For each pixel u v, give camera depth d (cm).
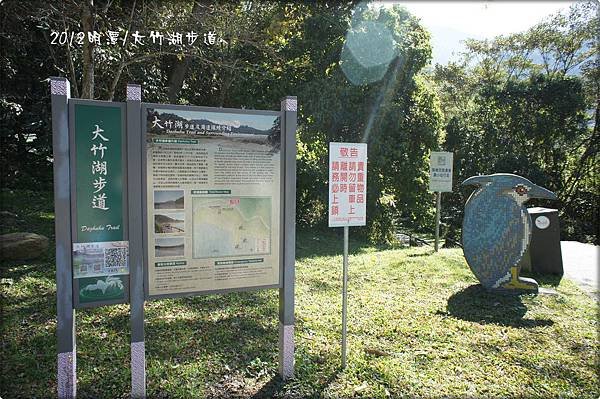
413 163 1256
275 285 392
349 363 430
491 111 1919
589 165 1908
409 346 476
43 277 653
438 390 392
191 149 360
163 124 349
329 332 505
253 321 534
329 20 1185
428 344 482
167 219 356
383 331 512
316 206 1307
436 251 998
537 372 429
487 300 635
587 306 623
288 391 378
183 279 365
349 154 403
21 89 1154
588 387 405
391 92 1205
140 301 350
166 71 1312
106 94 1052
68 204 326
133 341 350
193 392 373
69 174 326
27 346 452
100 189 334
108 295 343
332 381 397
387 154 1205
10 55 1040
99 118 331
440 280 731
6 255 718
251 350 454
